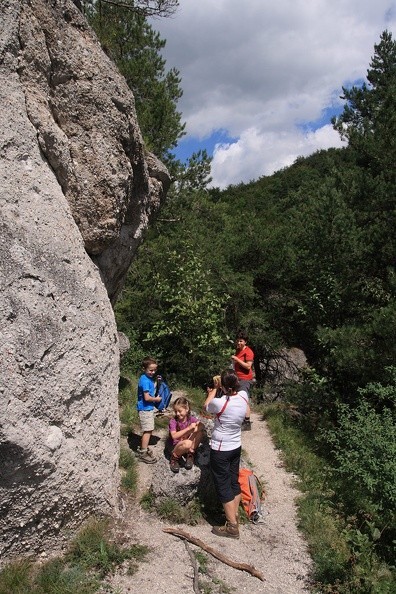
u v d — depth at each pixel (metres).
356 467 6.05
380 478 5.76
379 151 10.82
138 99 13.17
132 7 9.81
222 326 14.12
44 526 4.46
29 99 4.84
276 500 6.38
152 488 5.61
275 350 14.95
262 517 5.76
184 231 14.41
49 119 5.04
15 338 4.14
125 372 11.37
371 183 10.78
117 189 5.58
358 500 6.26
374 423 6.76
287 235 15.91
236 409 5.33
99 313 5.20
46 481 4.33
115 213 5.60
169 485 5.47
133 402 8.75
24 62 4.82
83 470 4.73
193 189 14.84
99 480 4.96
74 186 5.36
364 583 4.53
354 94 15.26
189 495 5.52
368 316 10.04
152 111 12.98
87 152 5.40
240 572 4.68
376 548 5.49
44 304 4.45
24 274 4.34
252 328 14.66
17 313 4.21
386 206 10.66
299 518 5.89
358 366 8.94
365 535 5.04
